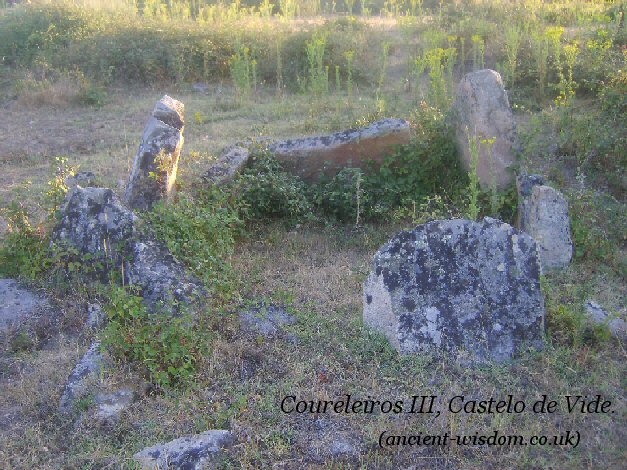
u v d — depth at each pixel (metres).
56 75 12.73
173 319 5.02
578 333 5.12
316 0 17.58
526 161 7.86
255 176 7.48
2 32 13.92
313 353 5.19
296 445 4.32
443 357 5.02
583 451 4.21
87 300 5.87
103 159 9.30
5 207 7.15
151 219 6.22
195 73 13.12
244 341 5.29
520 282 5.09
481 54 11.30
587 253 6.60
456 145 7.77
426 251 5.15
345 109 11.07
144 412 4.59
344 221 7.62
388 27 15.36
